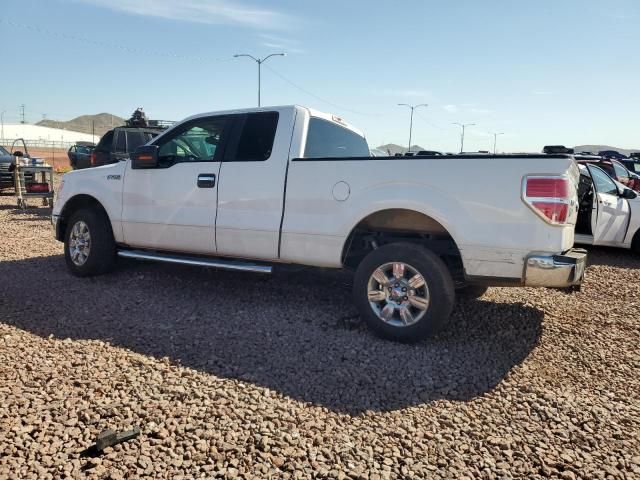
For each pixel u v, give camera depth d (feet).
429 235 14.76
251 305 16.85
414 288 13.61
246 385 11.14
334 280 20.22
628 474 8.50
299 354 12.95
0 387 10.53
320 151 17.04
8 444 8.62
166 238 17.95
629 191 29.53
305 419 9.83
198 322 15.06
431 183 13.47
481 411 10.43
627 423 10.12
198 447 8.75
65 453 8.47
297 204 15.31
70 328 14.19
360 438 9.28
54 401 10.07
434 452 8.94
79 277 19.72
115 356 12.38
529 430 9.75
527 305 17.97
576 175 13.89
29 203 47.55
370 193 14.23
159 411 9.83
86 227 19.48
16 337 13.33
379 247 14.15
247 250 16.33
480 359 13.06
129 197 18.62
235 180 16.35
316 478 8.13
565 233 12.67
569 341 14.55
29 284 18.58
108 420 9.47
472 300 18.31
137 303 16.70
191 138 17.85
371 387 11.30
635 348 14.16
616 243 29.17
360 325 15.21
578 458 8.90
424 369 12.31
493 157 12.85
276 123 16.21
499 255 12.83
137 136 40.57
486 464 8.64
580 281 13.17
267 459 8.54
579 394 11.33
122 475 7.98
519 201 12.55
